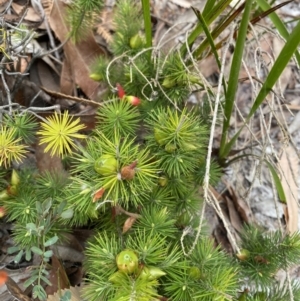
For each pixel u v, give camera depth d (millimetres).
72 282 177
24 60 211
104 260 133
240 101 244
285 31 165
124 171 129
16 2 224
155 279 133
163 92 161
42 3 222
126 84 179
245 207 218
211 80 243
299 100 249
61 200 150
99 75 189
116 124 155
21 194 158
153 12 254
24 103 200
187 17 251
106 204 151
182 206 167
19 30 162
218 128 232
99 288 130
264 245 161
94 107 199
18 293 153
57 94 181
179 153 148
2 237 184
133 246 138
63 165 182
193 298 133
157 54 178
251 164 227
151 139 154
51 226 149
